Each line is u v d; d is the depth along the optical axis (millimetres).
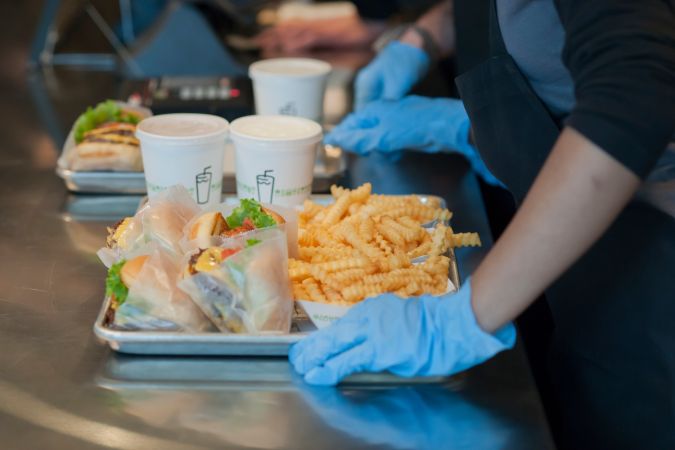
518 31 1150
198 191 1423
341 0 3301
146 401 973
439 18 2078
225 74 2396
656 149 862
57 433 916
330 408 972
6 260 1319
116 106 1710
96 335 1074
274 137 1413
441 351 983
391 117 1840
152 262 1052
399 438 925
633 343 1195
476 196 1650
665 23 878
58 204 1559
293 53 2773
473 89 1275
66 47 2666
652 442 1211
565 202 877
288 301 1061
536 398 1005
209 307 1031
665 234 1149
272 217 1130
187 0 2338
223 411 958
